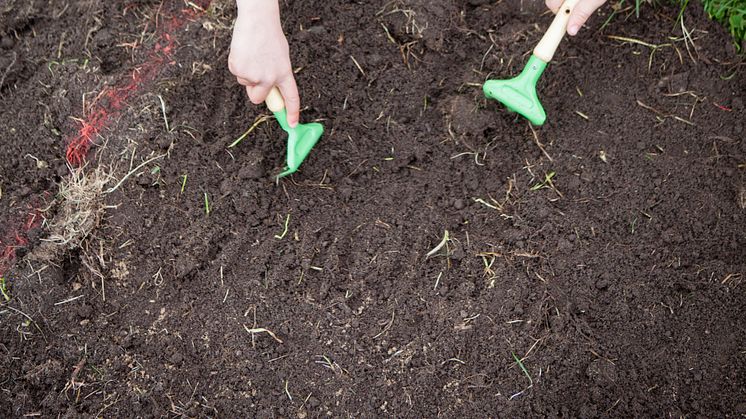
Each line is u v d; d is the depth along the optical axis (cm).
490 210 209
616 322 196
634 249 204
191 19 227
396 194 212
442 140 219
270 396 189
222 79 220
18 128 216
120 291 199
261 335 194
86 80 219
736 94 220
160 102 213
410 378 189
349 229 207
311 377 190
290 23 227
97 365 192
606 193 210
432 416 186
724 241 205
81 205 203
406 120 221
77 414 185
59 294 197
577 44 226
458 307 196
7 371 189
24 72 226
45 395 188
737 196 209
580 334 194
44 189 212
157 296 198
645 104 219
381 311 197
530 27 229
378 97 224
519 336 193
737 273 202
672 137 216
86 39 226
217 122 215
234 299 197
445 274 201
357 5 232
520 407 187
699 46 225
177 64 219
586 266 202
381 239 205
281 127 216
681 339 195
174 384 190
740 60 223
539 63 200
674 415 188
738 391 191
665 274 201
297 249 203
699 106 219
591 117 218
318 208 209
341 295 198
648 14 229
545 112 219
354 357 192
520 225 206
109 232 203
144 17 229
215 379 190
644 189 210
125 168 207
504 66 225
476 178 213
